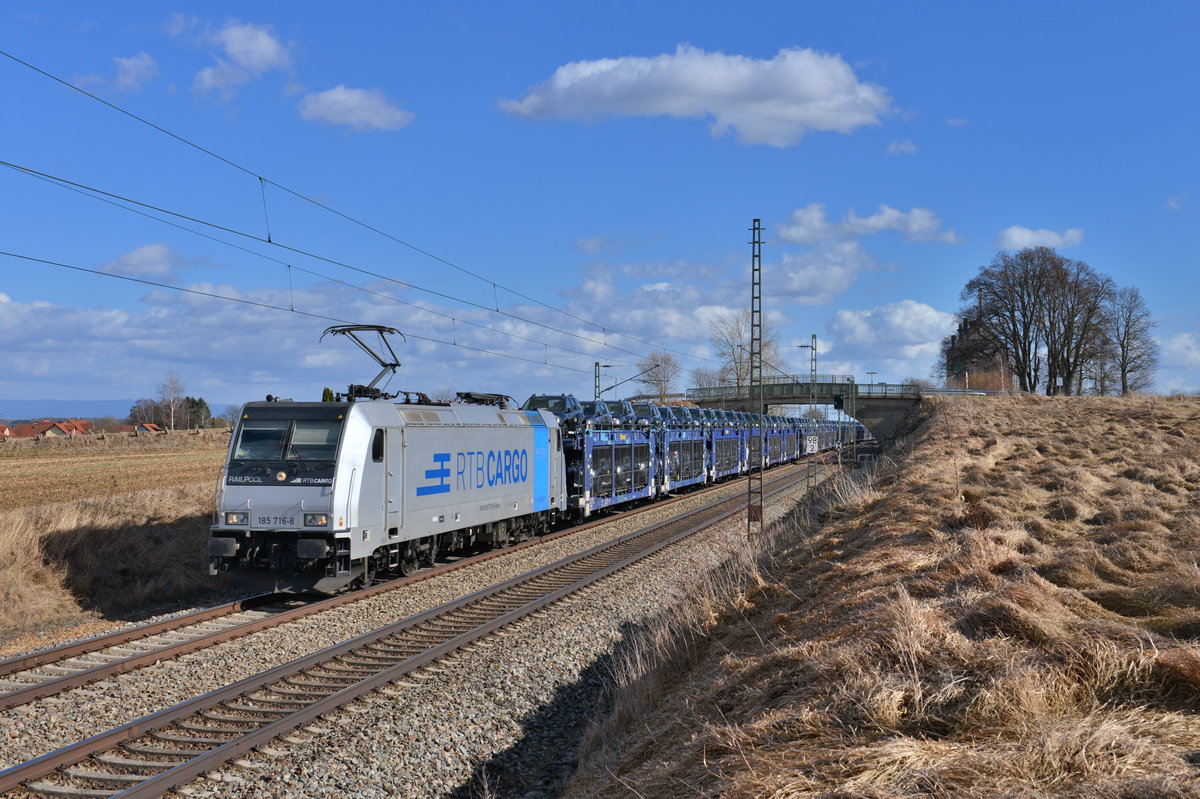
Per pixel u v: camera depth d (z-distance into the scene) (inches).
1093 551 395.5
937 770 167.5
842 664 245.6
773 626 371.6
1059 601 294.5
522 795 283.1
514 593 589.6
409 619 494.0
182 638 458.3
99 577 599.2
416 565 669.9
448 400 746.2
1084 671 210.8
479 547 868.0
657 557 748.0
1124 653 213.3
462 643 445.4
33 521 619.2
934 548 415.5
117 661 394.0
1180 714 187.9
